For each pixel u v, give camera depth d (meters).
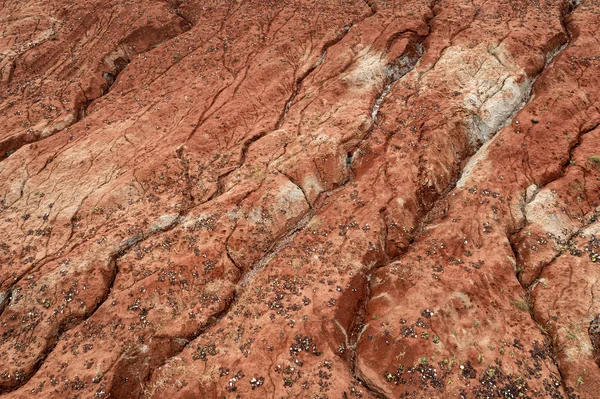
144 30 20.78
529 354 9.11
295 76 17.45
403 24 18.33
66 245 11.80
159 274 10.88
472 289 10.02
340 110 15.36
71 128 15.79
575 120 13.41
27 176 13.89
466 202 11.91
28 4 22.70
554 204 11.54
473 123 14.10
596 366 8.78
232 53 18.72
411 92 15.46
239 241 11.71
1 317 10.27
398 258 11.30
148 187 13.42
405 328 9.41
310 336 9.41
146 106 16.47
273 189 12.70
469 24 18.08
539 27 17.36
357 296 10.44
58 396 8.79
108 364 9.20
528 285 10.50
